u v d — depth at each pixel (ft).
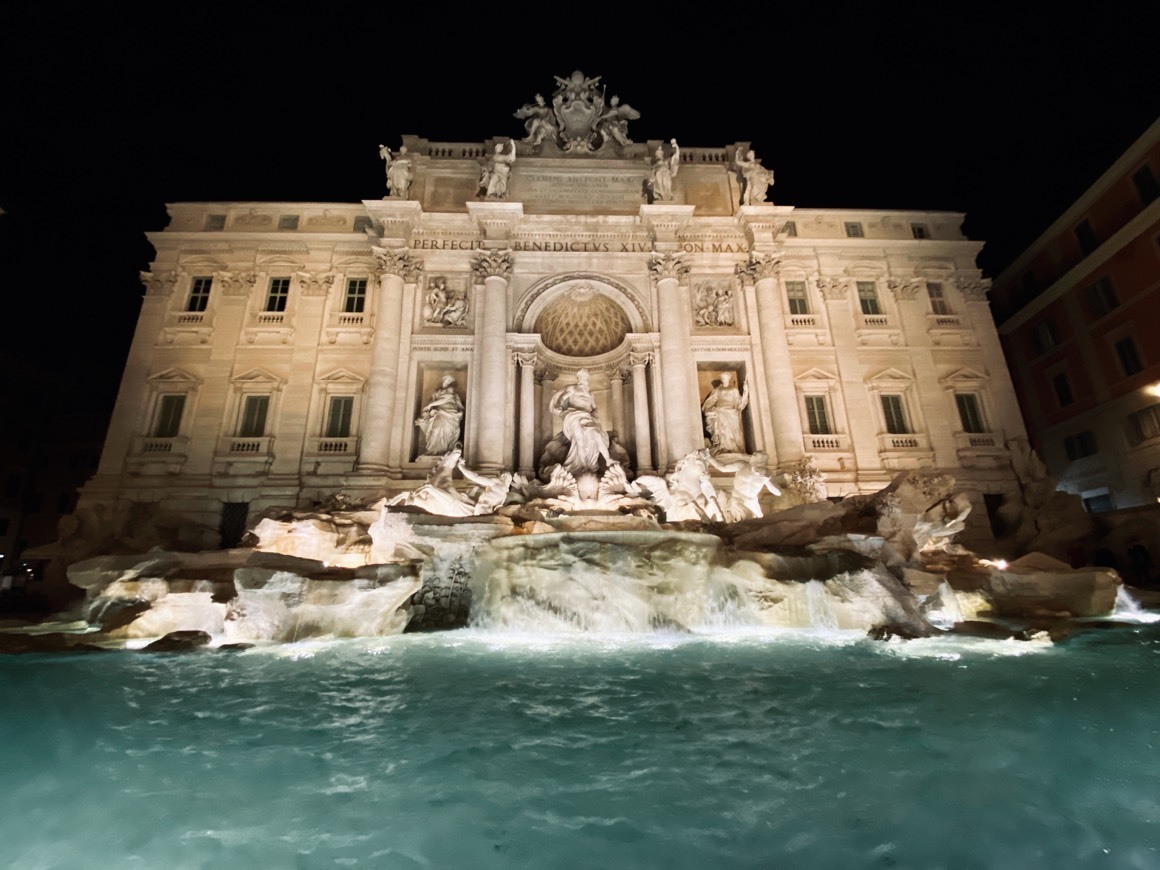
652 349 97.91
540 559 50.14
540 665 33.68
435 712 24.30
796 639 41.98
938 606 49.39
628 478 92.17
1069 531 90.22
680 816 15.34
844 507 63.98
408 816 15.52
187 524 91.50
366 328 104.01
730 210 110.01
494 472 87.20
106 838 14.52
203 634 43.39
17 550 138.00
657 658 35.37
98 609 52.16
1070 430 113.80
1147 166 97.76
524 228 103.76
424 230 104.42
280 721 23.29
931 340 109.40
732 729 21.71
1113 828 14.53
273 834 14.66
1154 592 59.36
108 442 95.76
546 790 16.92
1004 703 24.18
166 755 19.79
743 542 58.59
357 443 96.99
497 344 94.89
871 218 117.29
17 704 25.67
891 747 19.70
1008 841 14.02
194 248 107.96
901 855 13.50
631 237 104.47
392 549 58.90
